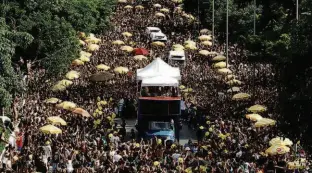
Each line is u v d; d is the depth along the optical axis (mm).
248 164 53062
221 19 135750
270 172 52219
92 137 64062
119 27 137750
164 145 65125
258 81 91312
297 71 47656
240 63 106062
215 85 90812
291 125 47750
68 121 69000
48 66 83000
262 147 58500
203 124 74000
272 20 120500
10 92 64000
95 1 125625
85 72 96438
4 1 79062
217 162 53656
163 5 166375
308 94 45844
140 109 70750
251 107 69812
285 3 113875
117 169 52906
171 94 74125
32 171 52344
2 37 61844
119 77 94938
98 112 73500
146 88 74438
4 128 61344
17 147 60719
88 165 54062
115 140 64062
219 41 129375
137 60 108125
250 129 65125
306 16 48094
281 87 50938
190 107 78938
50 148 57469
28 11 80688
